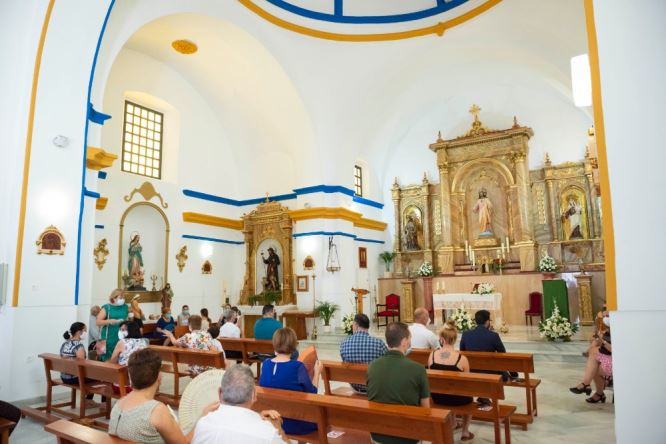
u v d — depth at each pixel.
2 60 7.46
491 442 4.70
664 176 3.02
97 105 8.45
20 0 7.39
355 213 15.59
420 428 2.99
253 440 2.30
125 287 12.34
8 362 6.52
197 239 14.54
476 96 17.19
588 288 14.05
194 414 3.12
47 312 6.97
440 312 16.02
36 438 4.91
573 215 15.55
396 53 13.62
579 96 4.64
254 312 14.01
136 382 2.80
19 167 6.99
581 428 5.12
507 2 11.29
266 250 15.60
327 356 10.80
